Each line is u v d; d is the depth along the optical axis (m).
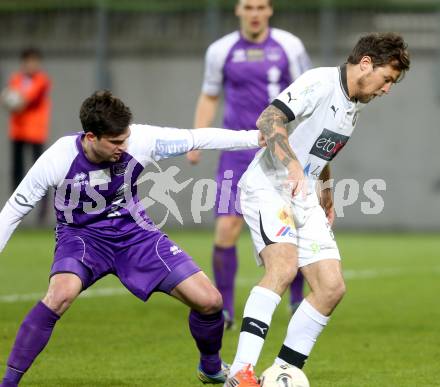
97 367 17.83
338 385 16.41
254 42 24.20
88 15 55.03
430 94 51.00
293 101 14.91
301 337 14.99
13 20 56.00
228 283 22.98
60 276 14.47
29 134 49.44
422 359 18.81
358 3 51.94
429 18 51.19
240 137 15.09
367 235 50.28
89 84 54.81
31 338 14.16
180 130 15.13
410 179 51.50
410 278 32.72
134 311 25.06
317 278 14.98
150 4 54.16
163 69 54.16
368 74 14.93
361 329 22.45
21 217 14.67
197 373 16.53
